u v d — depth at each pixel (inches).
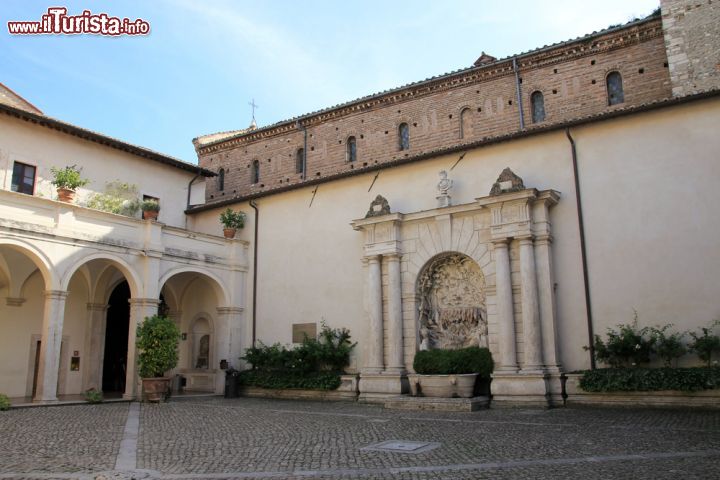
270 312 895.1
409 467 325.7
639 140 643.5
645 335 603.8
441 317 748.0
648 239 620.7
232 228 934.4
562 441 400.5
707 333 569.9
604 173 657.0
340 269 837.2
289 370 821.9
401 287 763.4
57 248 694.5
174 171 1035.9
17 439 433.1
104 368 959.0
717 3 775.1
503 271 675.4
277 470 322.0
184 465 337.1
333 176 855.1
